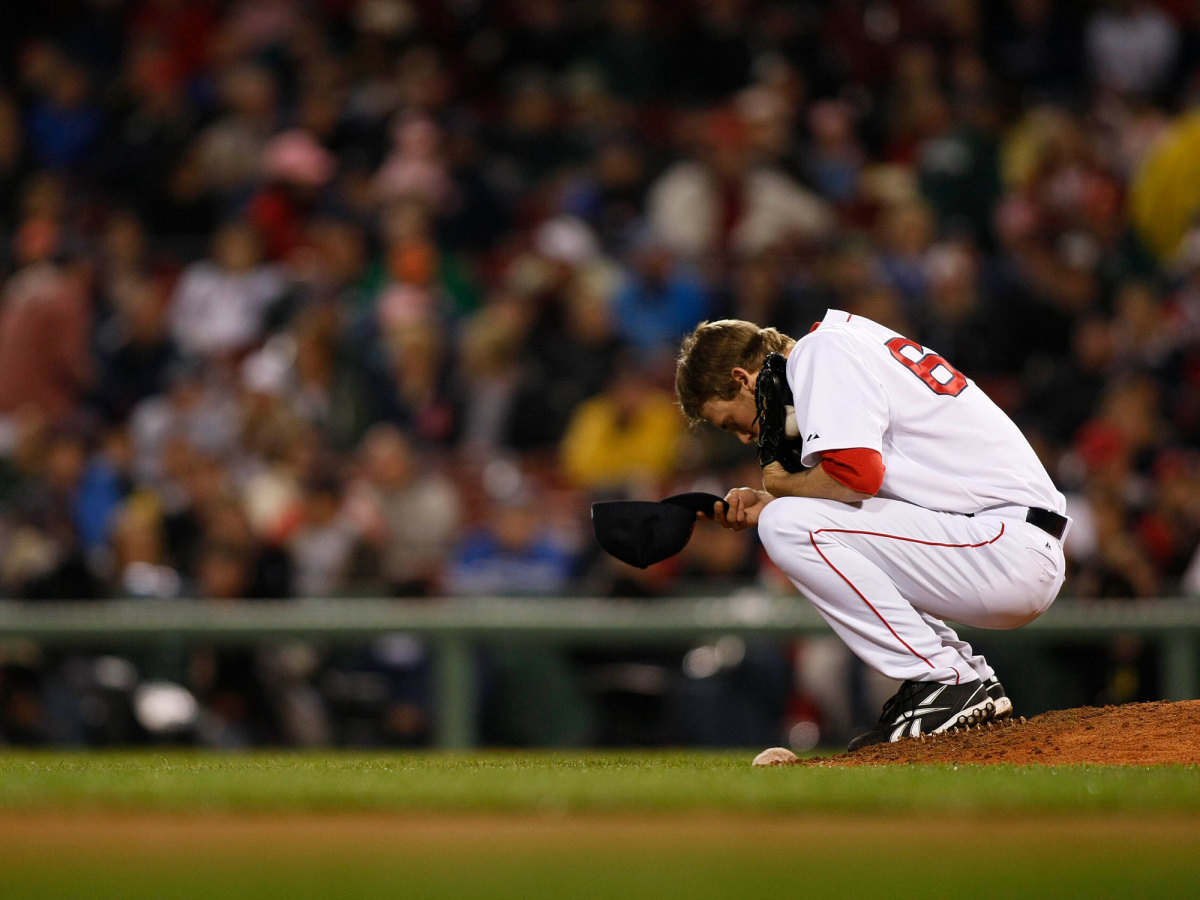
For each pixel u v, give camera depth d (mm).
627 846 8914
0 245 40469
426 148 43406
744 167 42344
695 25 48219
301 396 36625
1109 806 10539
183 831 9664
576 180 43438
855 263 38469
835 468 14758
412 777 13227
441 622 29641
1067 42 51406
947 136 44969
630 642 29656
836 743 29406
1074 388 38375
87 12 51406
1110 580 30625
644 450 35531
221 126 45531
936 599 15195
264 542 31219
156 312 39531
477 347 37281
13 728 29469
